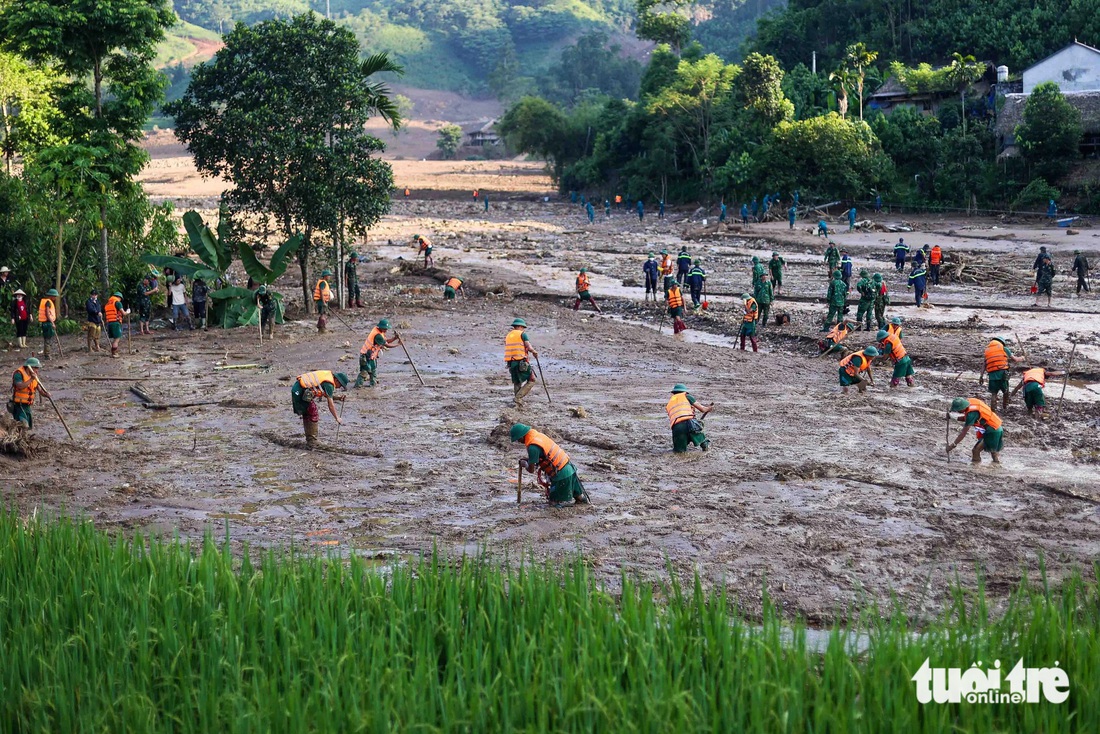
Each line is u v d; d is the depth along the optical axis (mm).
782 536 24688
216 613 16250
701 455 32281
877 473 30125
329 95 61062
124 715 13961
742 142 159250
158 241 68188
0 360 50719
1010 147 136375
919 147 145375
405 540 24844
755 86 158250
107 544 19875
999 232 110938
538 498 28203
